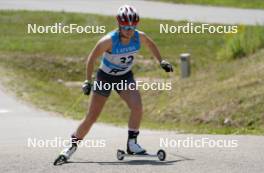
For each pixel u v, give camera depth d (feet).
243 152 93.20
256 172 78.07
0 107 178.19
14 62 231.50
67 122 160.04
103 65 85.66
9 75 213.87
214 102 169.17
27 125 153.89
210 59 233.14
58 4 355.15
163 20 303.48
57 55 242.58
